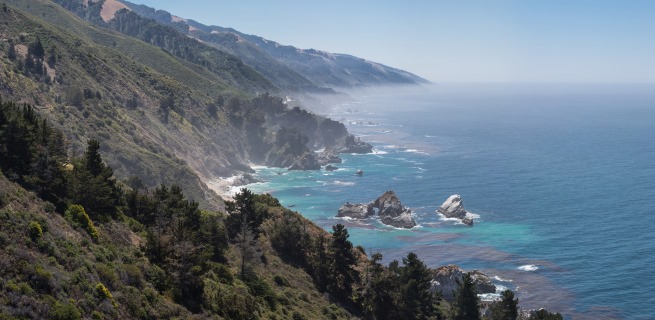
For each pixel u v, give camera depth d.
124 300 47.84
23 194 55.47
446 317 90.12
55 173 65.06
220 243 77.75
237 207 89.12
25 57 178.50
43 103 162.62
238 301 59.41
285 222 90.94
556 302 113.69
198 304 56.53
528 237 154.88
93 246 54.06
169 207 78.38
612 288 120.25
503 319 87.06
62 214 58.81
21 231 46.47
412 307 82.38
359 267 93.31
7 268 40.91
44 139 73.31
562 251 143.12
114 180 79.31
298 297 75.12
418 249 146.25
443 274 115.44
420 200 197.38
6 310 37.12
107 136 169.88
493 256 140.12
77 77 193.12
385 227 166.50
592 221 168.50
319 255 86.06
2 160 63.47
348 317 76.31
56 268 44.97
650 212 176.50
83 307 42.97
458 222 170.38
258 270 77.88
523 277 126.31
